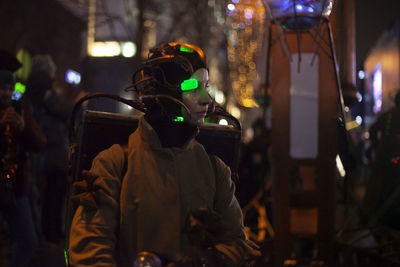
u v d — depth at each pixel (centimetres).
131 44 856
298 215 422
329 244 392
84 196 158
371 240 496
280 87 400
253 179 621
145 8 834
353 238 488
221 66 1343
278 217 398
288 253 394
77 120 535
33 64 529
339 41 420
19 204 325
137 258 153
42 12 1430
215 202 179
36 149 343
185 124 172
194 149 176
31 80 518
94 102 464
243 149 637
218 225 161
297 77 397
